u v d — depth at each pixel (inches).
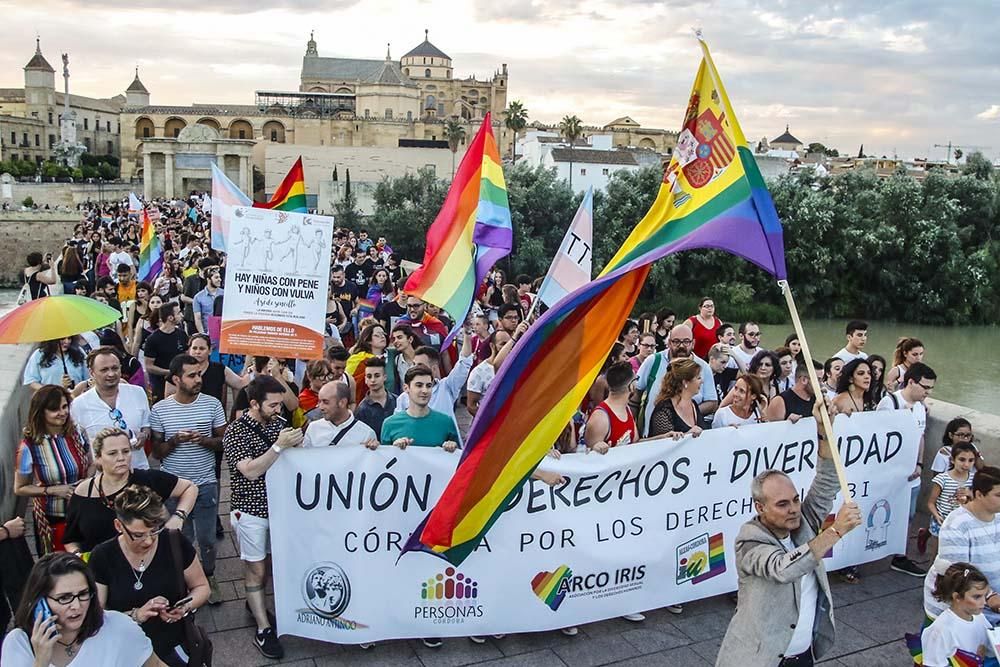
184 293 615.2
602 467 263.4
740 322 2009.1
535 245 2041.1
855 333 370.3
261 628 249.0
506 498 204.1
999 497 227.9
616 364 276.5
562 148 2957.7
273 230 303.1
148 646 171.9
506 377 197.3
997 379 1576.0
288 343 307.6
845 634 271.7
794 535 185.3
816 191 2154.3
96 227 1494.8
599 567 267.0
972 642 213.9
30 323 267.7
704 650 257.6
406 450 249.3
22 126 4965.6
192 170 3380.9
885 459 313.1
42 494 243.4
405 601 253.1
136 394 282.4
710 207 203.5
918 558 331.9
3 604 202.5
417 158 3408.0
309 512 246.7
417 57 5132.9
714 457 280.4
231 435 250.8
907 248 2089.1
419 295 407.8
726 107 198.4
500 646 258.4
